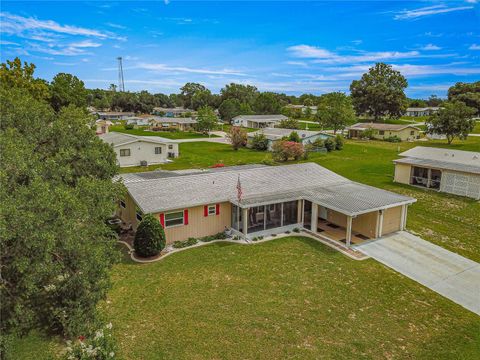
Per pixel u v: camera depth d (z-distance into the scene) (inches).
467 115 2269.9
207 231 759.1
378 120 3875.5
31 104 629.3
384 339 430.9
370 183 1293.1
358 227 793.6
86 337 412.2
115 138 1764.3
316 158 1849.2
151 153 1696.6
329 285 557.9
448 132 2289.6
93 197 460.1
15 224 309.1
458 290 553.3
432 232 804.0
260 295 523.8
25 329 430.9
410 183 1267.2
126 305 492.4
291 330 442.3
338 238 759.1
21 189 350.0
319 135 2203.5
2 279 362.0
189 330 438.9
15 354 394.3
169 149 1838.1
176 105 6697.8
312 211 788.6
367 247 712.4
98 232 452.1
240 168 1086.4
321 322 461.1
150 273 588.4
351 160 1785.2
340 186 905.5
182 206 706.2
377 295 532.4
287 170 967.0
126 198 804.0
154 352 398.9
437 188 1207.6
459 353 408.5
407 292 543.2
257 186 842.8
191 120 3545.8
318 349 409.1
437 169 1182.9
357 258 660.1
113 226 784.3
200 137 2827.3
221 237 751.7
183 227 727.1
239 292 530.9
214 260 641.0
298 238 757.3
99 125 2977.4
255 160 1758.1
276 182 881.5
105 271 424.2
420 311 493.0
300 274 591.8
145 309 483.2
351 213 688.4
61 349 403.9
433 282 576.7
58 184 451.8
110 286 431.2
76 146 634.2
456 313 490.3
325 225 841.5
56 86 2166.6
